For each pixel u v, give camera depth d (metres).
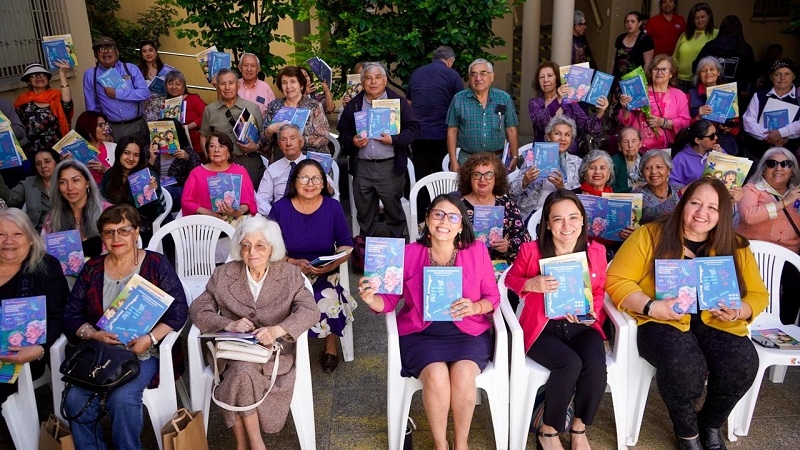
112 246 3.09
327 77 6.23
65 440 2.81
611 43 10.47
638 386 3.20
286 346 3.15
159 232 4.12
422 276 3.18
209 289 3.23
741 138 5.91
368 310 4.75
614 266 3.33
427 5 6.35
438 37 6.52
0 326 2.96
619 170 4.69
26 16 6.99
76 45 7.86
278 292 3.19
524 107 9.17
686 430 3.09
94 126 5.49
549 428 3.11
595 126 5.36
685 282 3.06
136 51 9.95
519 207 4.52
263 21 7.21
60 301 3.24
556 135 4.59
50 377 3.30
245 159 5.43
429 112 6.00
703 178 3.15
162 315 3.10
